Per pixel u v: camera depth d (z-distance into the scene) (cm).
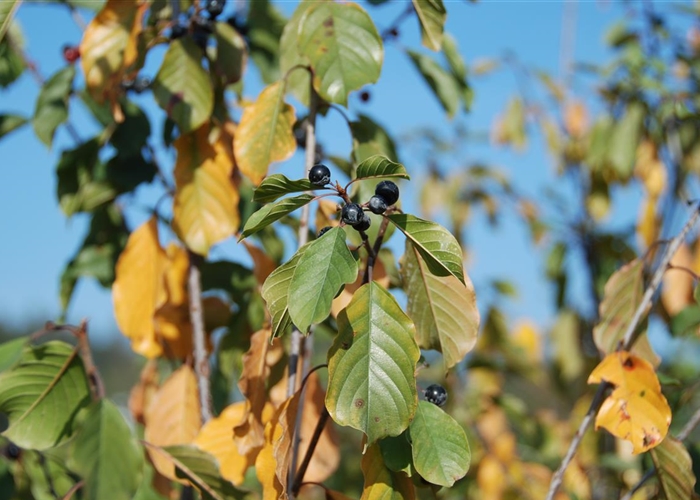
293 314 53
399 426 55
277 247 81
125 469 64
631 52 109
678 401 80
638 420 62
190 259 74
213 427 68
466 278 62
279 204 55
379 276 66
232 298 77
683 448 64
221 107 75
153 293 74
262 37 80
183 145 73
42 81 84
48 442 66
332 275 54
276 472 58
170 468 69
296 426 60
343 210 55
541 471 97
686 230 68
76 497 77
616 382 63
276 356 69
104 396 67
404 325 55
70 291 81
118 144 77
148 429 71
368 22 66
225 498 67
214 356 82
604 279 116
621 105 113
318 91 66
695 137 105
